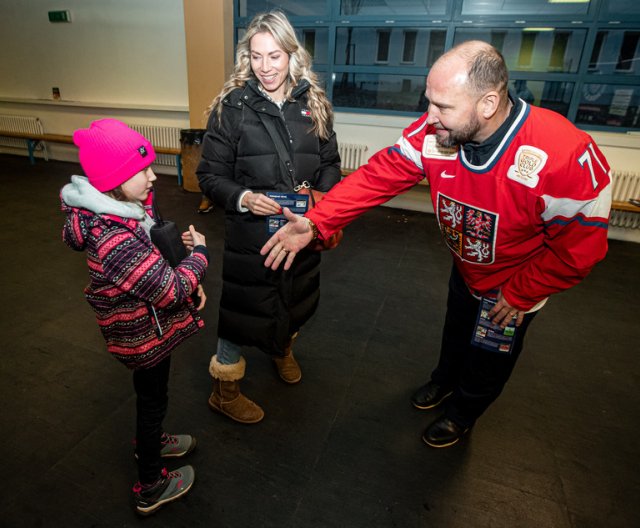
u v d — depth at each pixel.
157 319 1.02
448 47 4.47
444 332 1.63
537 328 2.45
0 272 2.79
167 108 5.64
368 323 2.40
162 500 1.26
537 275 1.09
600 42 4.30
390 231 4.10
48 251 3.18
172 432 1.56
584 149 0.92
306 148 1.32
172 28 5.29
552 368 2.08
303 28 4.95
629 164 4.01
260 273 1.33
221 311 1.43
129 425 1.59
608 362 2.16
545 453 1.57
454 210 1.14
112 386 1.79
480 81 0.86
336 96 5.73
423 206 4.80
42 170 5.99
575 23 3.99
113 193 0.94
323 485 1.39
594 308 2.73
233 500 1.32
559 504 1.37
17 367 1.88
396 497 1.37
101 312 0.98
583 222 0.96
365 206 1.31
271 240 1.23
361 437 1.60
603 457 1.56
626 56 4.26
